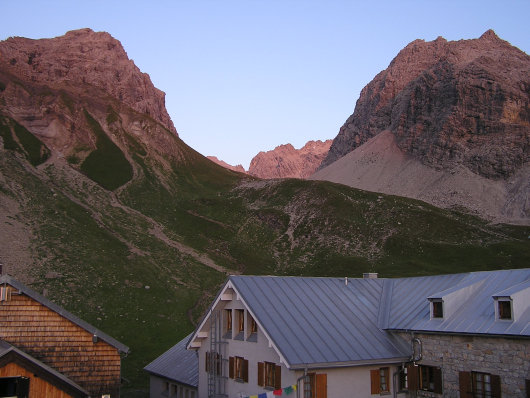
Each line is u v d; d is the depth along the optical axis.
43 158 180.38
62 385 27.67
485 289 31.66
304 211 166.88
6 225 113.94
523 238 157.50
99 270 101.25
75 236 119.50
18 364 26.72
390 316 34.00
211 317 35.47
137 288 97.56
